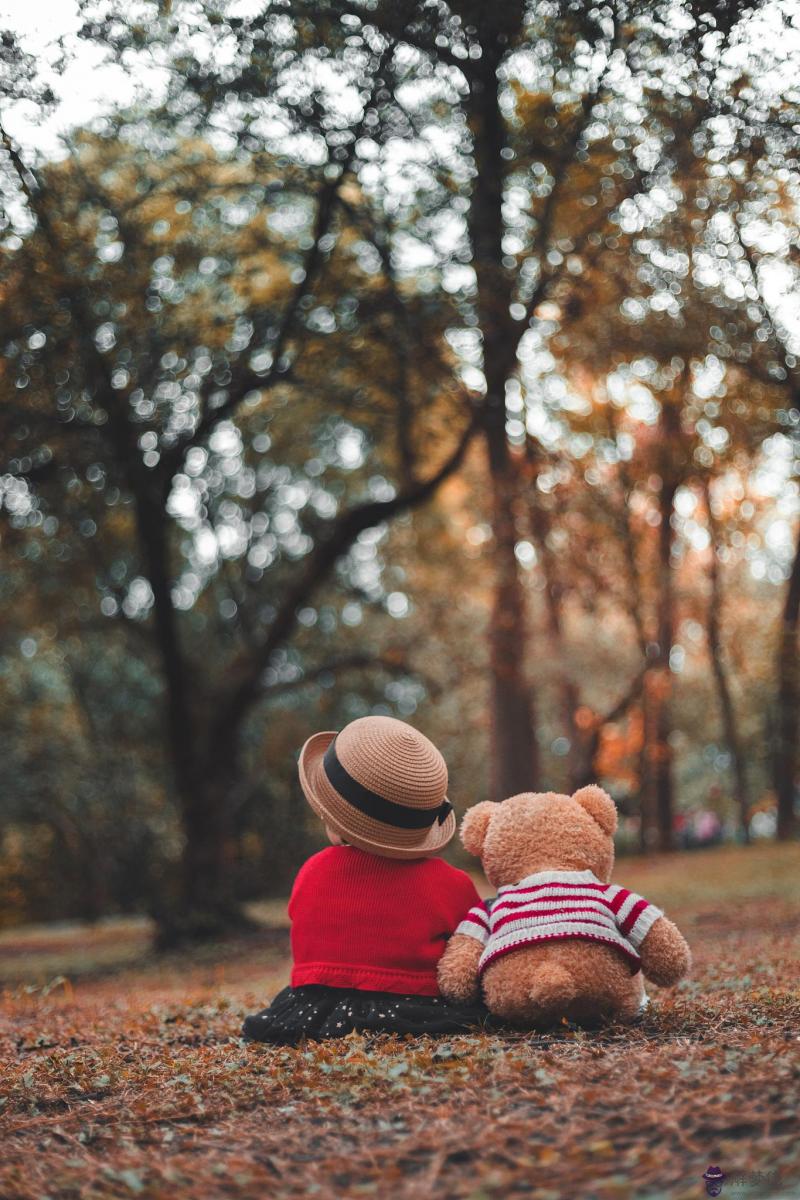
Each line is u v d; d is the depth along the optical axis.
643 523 24.06
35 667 26.91
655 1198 2.67
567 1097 3.43
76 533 16.38
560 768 33.06
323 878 4.92
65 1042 6.25
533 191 13.56
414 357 14.33
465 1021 4.66
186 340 14.16
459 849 24.28
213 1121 3.82
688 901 14.18
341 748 4.93
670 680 24.89
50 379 13.29
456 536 22.53
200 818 16.53
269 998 7.83
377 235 13.87
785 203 10.80
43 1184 3.20
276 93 10.91
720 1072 3.59
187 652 21.67
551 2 9.49
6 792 25.17
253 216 14.64
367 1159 3.14
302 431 19.84
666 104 9.93
